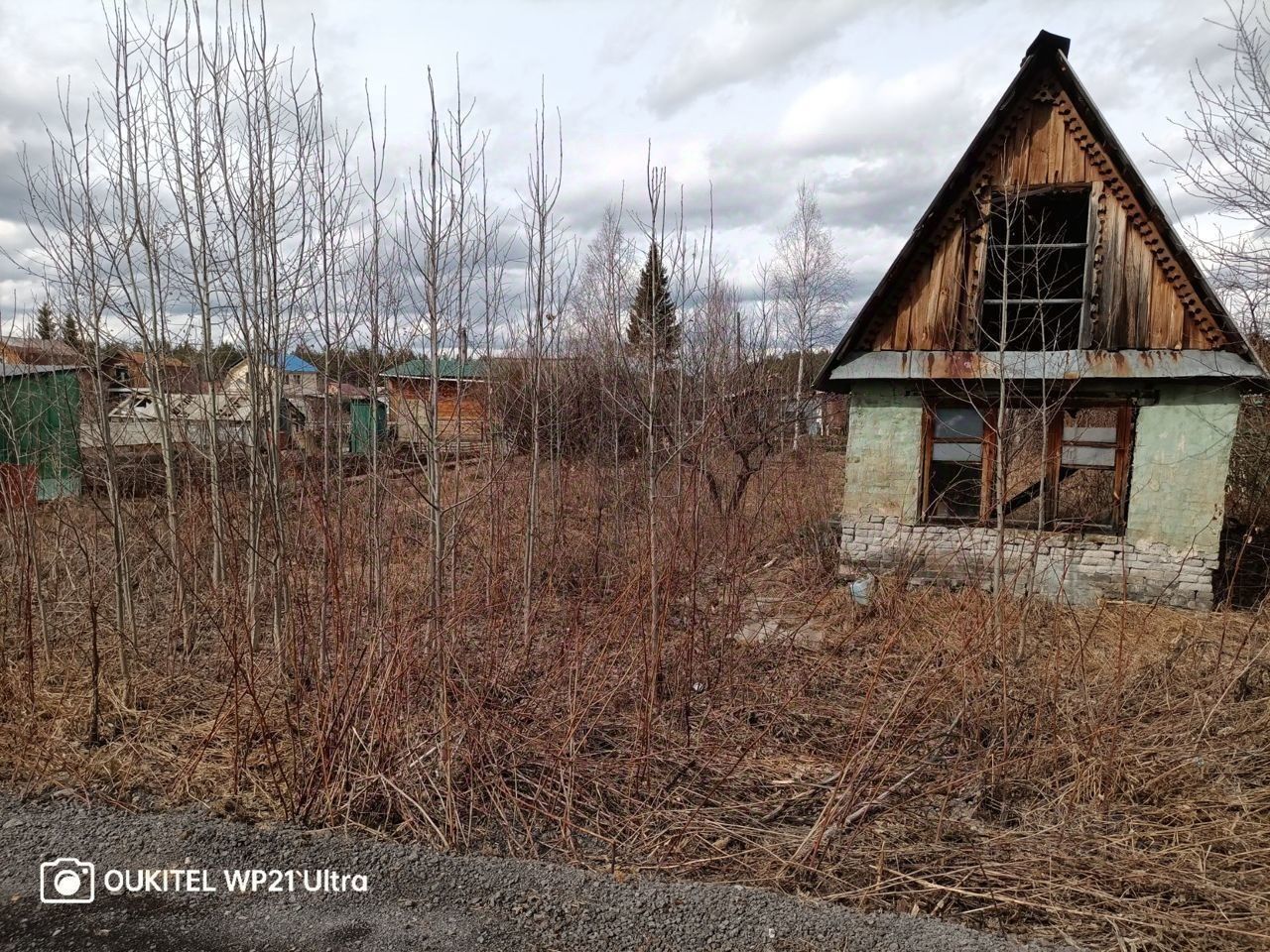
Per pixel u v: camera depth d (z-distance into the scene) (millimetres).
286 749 4750
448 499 8438
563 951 2936
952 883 3523
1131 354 8125
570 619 6543
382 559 6492
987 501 8852
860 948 2967
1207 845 3764
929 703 5109
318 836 3799
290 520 7008
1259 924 3166
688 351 10609
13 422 7141
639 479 9984
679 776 4555
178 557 6645
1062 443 8711
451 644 5523
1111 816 4102
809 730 5281
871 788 4293
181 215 6281
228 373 8156
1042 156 8359
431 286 5910
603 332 11680
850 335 9055
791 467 14602
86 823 3842
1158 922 3184
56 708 5191
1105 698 5359
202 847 3625
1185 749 4695
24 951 2883
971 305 8641
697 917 3141
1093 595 8445
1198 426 8062
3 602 6688
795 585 9320
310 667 5629
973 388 8805
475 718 4551
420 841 3830
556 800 4219
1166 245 7965
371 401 6219
